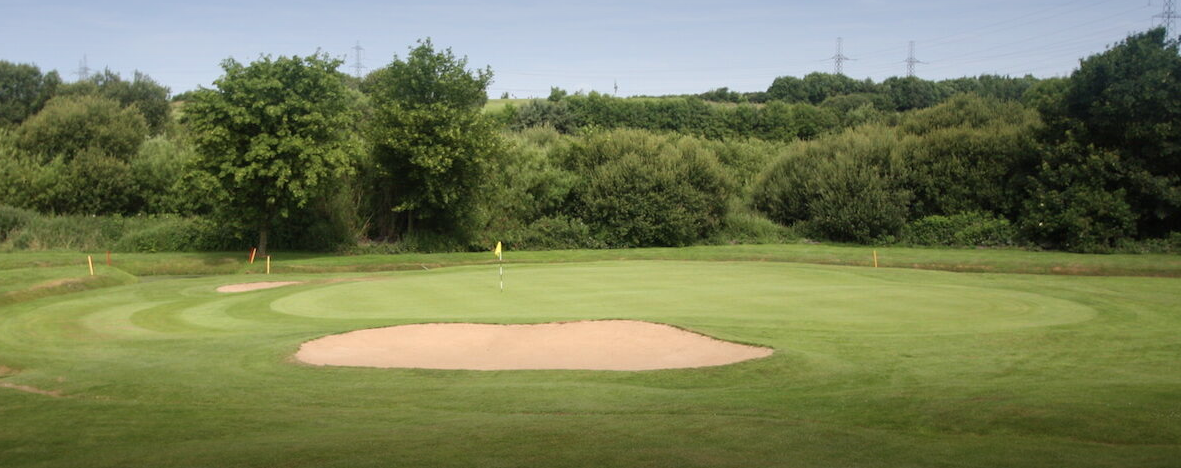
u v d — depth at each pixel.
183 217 35.53
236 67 28.45
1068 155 32.97
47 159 36.41
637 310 14.76
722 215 39.25
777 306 15.25
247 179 27.53
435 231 35.97
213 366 10.52
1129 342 11.58
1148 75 30.45
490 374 9.77
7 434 7.20
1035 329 12.52
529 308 15.34
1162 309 15.35
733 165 50.25
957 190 37.03
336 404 8.46
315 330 12.94
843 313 14.31
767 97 91.94
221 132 27.00
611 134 41.44
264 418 7.73
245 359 10.88
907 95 82.69
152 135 48.41
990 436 6.34
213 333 13.27
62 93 51.59
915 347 11.10
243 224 29.56
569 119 66.00
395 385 9.27
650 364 10.41
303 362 10.59
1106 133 32.66
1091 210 31.52
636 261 29.47
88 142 37.19
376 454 5.98
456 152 31.56
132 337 12.99
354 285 19.84
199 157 27.91
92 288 20.59
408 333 12.38
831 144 41.09
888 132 40.75
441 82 32.56
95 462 6.11
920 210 37.97
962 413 6.91
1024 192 35.88
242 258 29.44
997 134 37.09
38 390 9.59
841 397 8.02
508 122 60.16
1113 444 5.98
